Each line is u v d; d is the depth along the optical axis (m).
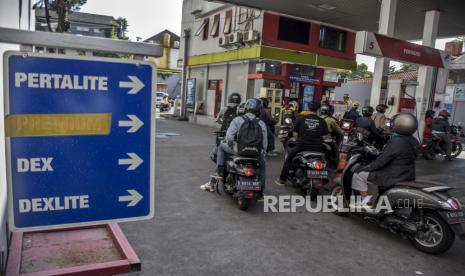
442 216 4.15
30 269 2.46
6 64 1.59
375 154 5.20
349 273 3.76
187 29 21.16
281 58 15.52
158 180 6.95
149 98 1.84
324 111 7.57
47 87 1.66
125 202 1.87
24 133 1.65
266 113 9.66
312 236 4.68
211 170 8.03
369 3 12.69
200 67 20.33
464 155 13.40
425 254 4.32
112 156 1.82
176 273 3.53
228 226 4.83
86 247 2.80
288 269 3.76
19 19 3.61
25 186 1.69
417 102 12.15
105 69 1.75
